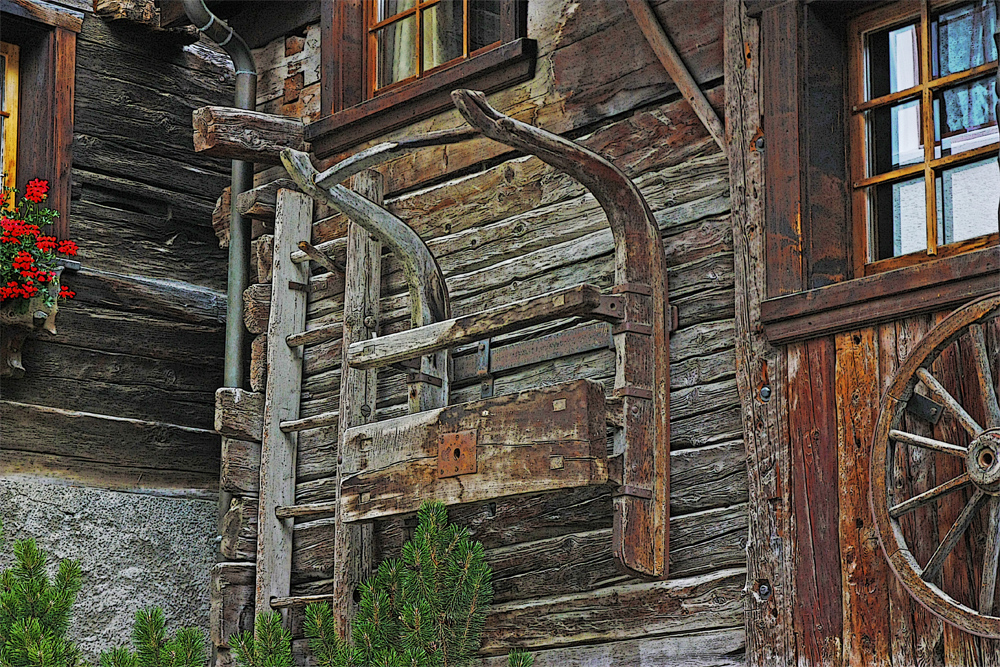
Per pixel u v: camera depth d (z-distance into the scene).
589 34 5.95
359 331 6.44
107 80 7.72
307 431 6.83
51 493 7.02
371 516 5.72
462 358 6.10
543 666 5.52
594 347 5.56
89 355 7.33
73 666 4.81
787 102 5.10
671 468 5.30
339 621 6.12
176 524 7.54
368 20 7.05
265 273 7.04
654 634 5.21
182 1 7.37
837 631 4.69
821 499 4.79
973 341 4.32
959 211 4.88
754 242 5.13
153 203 7.84
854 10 5.18
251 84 7.38
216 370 7.91
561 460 5.09
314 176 5.89
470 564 5.19
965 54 4.95
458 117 6.40
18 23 7.39
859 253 5.07
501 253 6.11
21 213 7.21
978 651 4.36
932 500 4.39
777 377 4.97
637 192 5.38
